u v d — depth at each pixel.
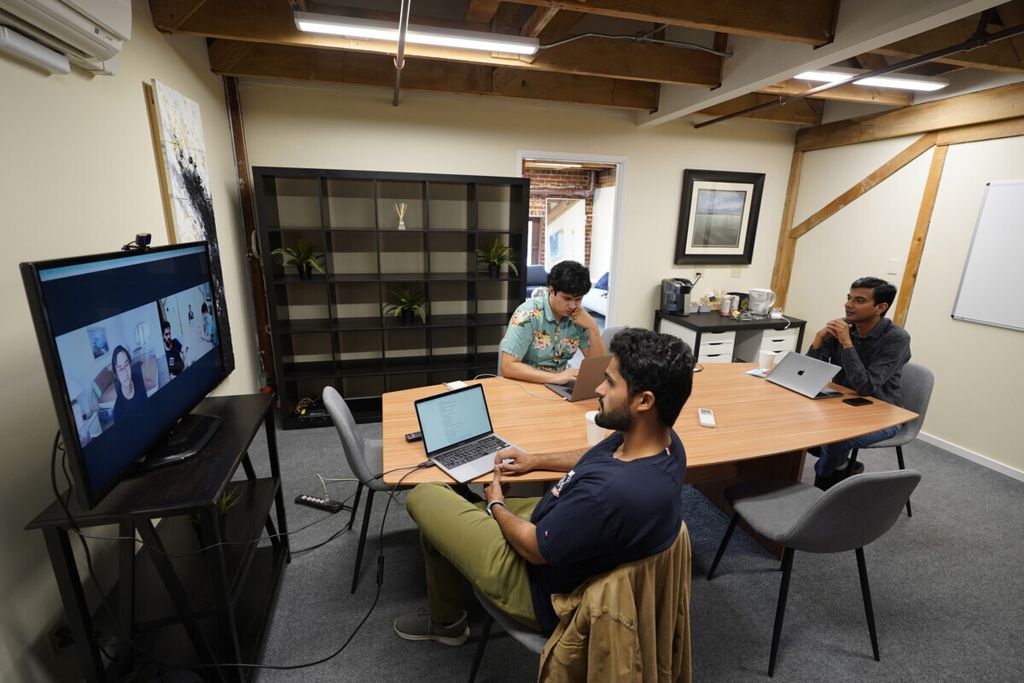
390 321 3.61
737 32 2.13
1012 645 1.70
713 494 2.57
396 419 1.89
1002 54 2.51
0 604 1.12
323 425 3.39
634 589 0.99
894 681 1.57
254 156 3.24
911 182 3.42
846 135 3.82
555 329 2.42
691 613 1.84
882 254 3.65
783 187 4.42
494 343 4.05
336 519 2.34
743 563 2.12
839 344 2.54
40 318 0.90
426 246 3.39
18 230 1.22
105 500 1.13
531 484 2.00
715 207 4.28
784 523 1.65
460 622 1.66
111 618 1.24
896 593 1.94
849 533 1.46
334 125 3.31
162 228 2.05
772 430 1.86
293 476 2.72
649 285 4.36
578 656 1.01
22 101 1.24
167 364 1.43
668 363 0.95
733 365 2.78
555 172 7.55
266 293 3.28
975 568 2.09
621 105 3.53
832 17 2.18
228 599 1.27
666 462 1.01
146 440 1.28
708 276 4.49
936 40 2.49
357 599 1.86
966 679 1.58
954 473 2.93
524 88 3.33
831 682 1.56
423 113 3.45
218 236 2.80
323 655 1.62
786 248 4.48
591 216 7.77
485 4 2.23
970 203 3.06
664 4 2.03
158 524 1.66
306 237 3.46
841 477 2.55
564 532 1.00
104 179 1.63
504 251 3.56
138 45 1.92
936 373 3.31
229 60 2.83
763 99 3.85
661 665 1.06
